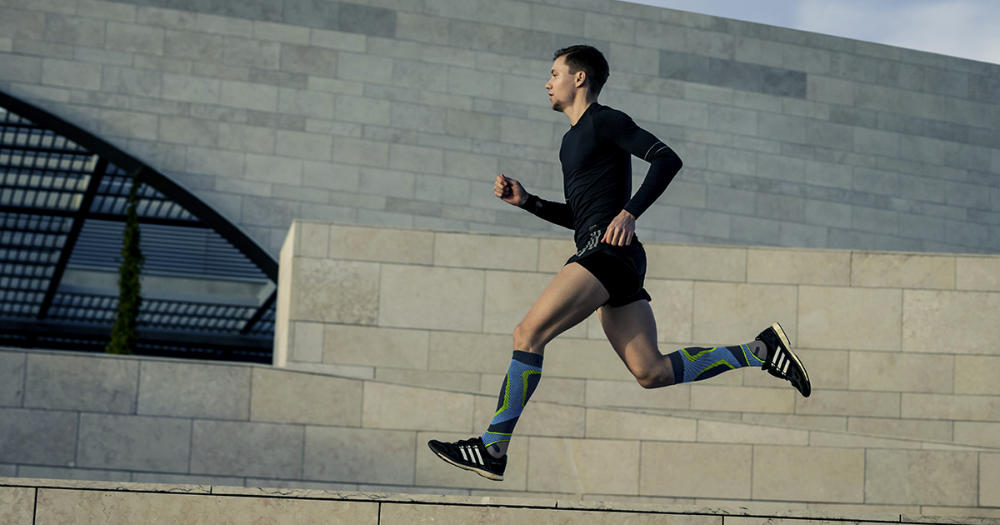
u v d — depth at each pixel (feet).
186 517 13.57
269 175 53.21
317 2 54.80
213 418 28.81
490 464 12.37
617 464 29.66
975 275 35.24
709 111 59.47
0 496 13.34
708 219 58.49
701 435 29.86
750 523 13.60
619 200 12.62
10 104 51.03
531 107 56.75
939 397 34.91
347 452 29.22
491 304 35.65
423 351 35.32
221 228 52.90
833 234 60.34
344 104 54.44
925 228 61.93
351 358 35.06
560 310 12.30
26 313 75.15
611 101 58.29
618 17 58.95
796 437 29.78
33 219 61.41
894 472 29.60
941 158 62.80
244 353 80.74
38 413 28.09
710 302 35.50
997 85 64.39
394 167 54.60
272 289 64.95
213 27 53.42
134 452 28.32
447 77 55.93
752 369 35.32
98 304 73.20
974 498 29.37
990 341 35.01
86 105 51.75
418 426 29.58
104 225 62.28
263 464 28.81
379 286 35.47
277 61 53.93
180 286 67.41
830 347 35.27
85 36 52.08
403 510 13.66
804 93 61.11
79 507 13.46
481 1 57.00
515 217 55.62
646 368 13.12
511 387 12.42
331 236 35.50
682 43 59.72
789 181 60.08
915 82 63.05
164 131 52.42
